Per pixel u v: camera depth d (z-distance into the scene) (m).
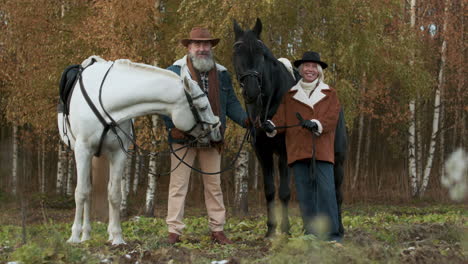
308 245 4.07
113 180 5.55
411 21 19.19
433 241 5.44
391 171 25.34
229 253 5.05
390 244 5.43
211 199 5.91
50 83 15.46
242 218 13.42
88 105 5.34
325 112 5.27
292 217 8.20
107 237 6.46
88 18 14.28
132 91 5.25
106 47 13.65
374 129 26.64
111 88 5.31
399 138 23.88
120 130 5.47
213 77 5.69
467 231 5.30
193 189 23.38
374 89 18.06
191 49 5.66
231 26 13.29
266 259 4.35
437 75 21.44
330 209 5.18
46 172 26.19
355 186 22.39
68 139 6.07
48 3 16.66
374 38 14.47
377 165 26.06
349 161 23.28
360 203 19.50
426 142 25.38
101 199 6.06
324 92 5.37
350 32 14.34
